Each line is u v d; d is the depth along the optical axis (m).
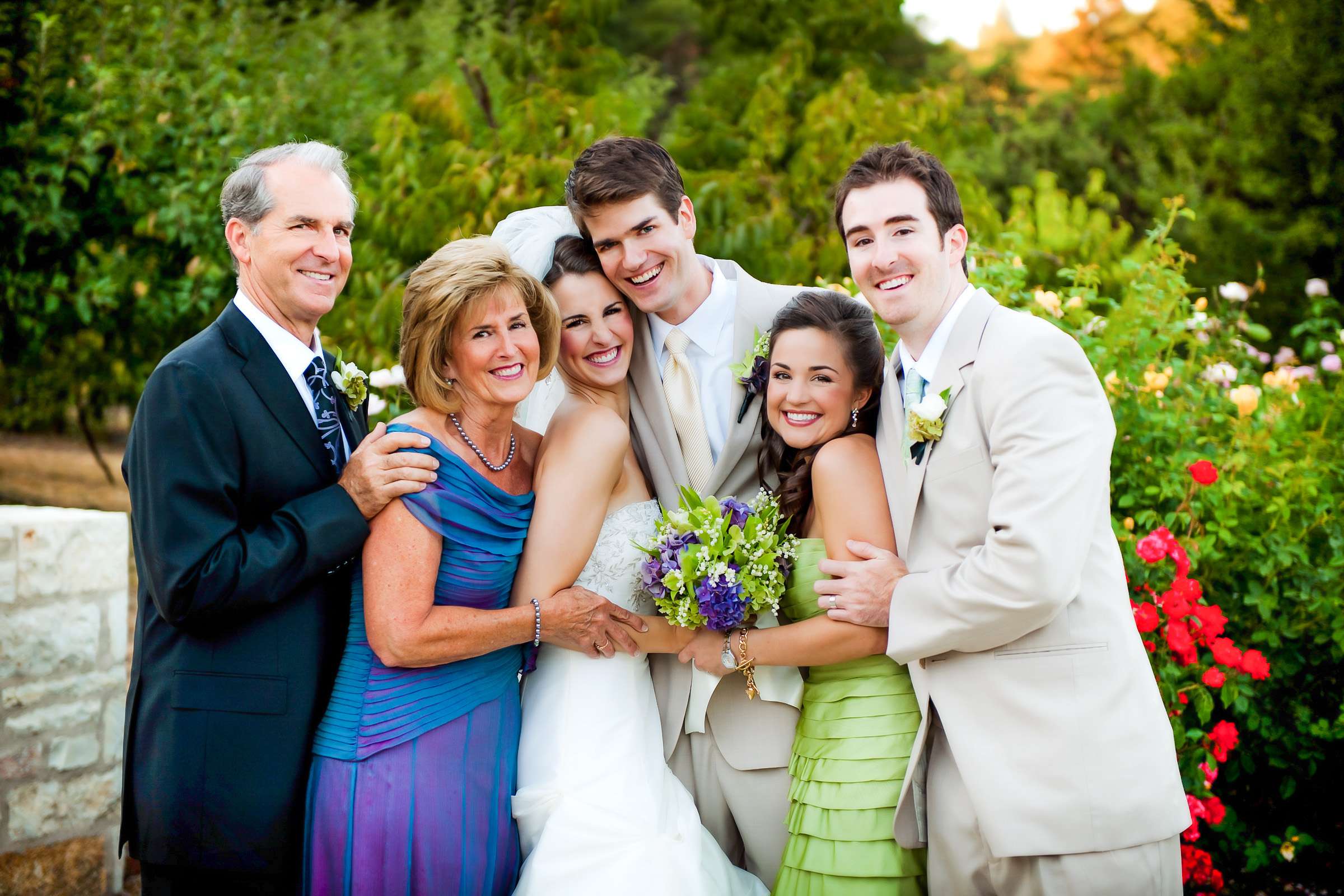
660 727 2.62
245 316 2.44
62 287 5.80
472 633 2.30
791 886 2.43
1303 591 3.42
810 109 5.69
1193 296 7.45
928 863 2.39
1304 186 7.56
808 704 2.55
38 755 3.46
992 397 2.27
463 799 2.32
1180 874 2.30
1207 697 3.12
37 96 5.71
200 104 6.15
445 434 2.38
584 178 2.61
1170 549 3.04
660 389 2.78
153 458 2.25
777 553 2.48
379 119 5.52
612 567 2.57
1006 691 2.23
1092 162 9.32
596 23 6.59
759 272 4.95
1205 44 8.90
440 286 2.29
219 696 2.29
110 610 3.69
